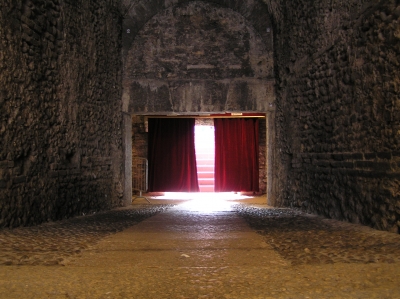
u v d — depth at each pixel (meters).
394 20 4.21
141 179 13.45
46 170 5.57
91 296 2.26
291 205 8.02
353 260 3.00
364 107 4.86
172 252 3.43
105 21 8.03
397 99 4.17
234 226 5.20
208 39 9.31
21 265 2.95
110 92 8.41
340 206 5.54
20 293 2.31
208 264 2.99
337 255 3.17
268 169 9.39
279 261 3.05
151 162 13.38
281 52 8.58
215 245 3.76
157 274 2.71
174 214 7.09
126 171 9.30
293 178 7.90
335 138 5.76
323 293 2.27
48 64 5.64
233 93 9.22
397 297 2.18
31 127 5.18
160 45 9.30
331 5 5.86
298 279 2.55
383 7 4.41
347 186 5.31
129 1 8.76
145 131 13.56
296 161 7.70
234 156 13.45
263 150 13.69
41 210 5.42
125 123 9.23
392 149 4.26
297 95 7.60
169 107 9.23
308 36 6.91
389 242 3.67
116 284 2.48
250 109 9.19
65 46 6.18
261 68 9.25
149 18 9.34
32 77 5.21
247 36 9.30
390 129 4.30
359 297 2.19
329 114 6.00
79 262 3.06
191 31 9.33
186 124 13.41
